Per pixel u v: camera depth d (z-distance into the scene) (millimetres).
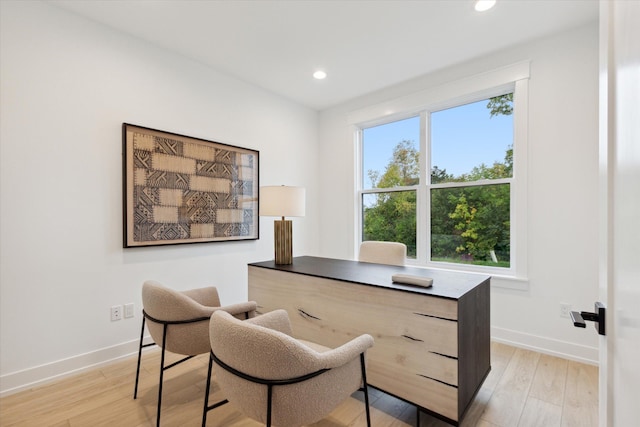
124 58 2424
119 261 2381
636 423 472
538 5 2096
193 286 2838
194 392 1938
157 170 2586
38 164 2023
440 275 1925
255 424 1648
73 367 2148
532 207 2502
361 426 1625
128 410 1759
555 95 2408
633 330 494
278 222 2402
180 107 2764
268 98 3549
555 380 2045
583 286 2293
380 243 2682
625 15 552
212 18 2258
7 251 1911
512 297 2592
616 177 615
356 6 2123
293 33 2441
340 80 3271
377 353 1677
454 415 1422
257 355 1028
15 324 1936
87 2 2076
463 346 1466
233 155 3164
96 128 2273
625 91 553
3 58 1904
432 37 2482
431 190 3246
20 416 1704
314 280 1968
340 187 3941
